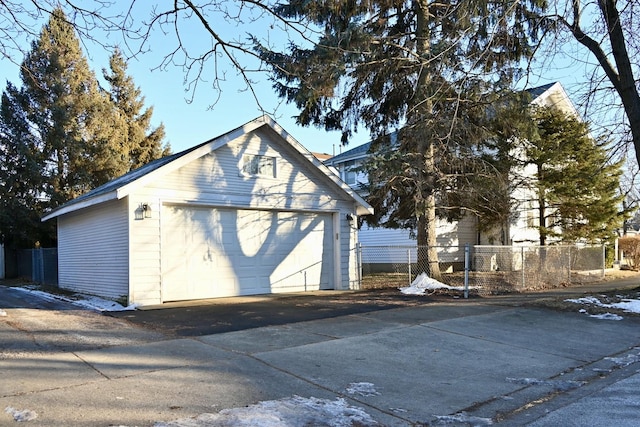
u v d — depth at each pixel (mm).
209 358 6266
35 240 23688
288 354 6539
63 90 23312
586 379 5812
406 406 4734
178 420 4133
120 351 6562
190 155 11852
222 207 12938
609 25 10156
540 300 11375
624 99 11266
